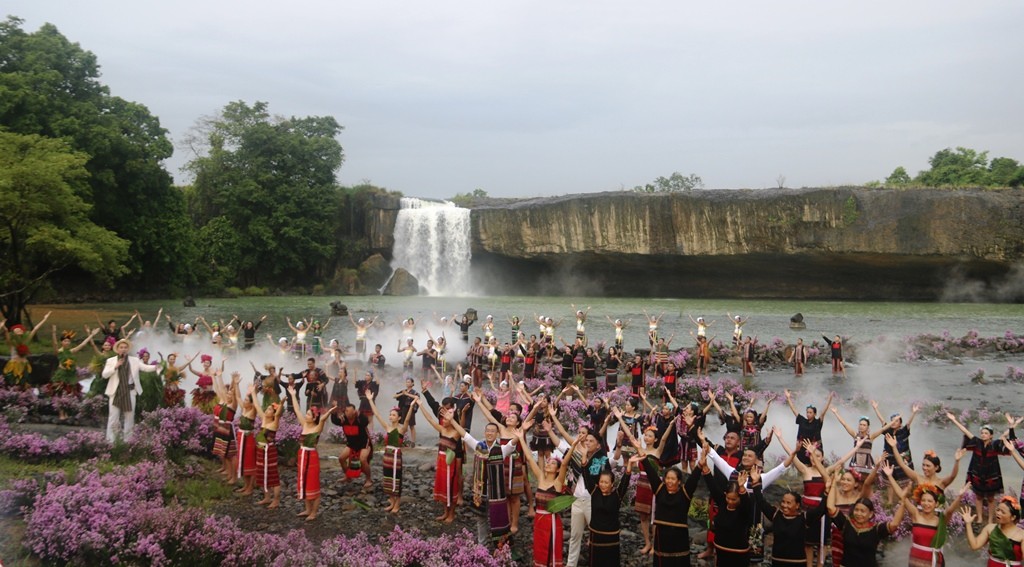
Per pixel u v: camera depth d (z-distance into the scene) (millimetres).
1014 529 8484
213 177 74500
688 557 8836
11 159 31656
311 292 72625
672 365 22656
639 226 62844
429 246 71375
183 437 13953
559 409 19312
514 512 10781
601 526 8859
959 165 77250
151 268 61531
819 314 47406
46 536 8656
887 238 56312
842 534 8672
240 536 9430
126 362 13227
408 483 13312
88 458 12328
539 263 70000
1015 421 12391
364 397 17000
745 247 60188
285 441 14164
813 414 13281
